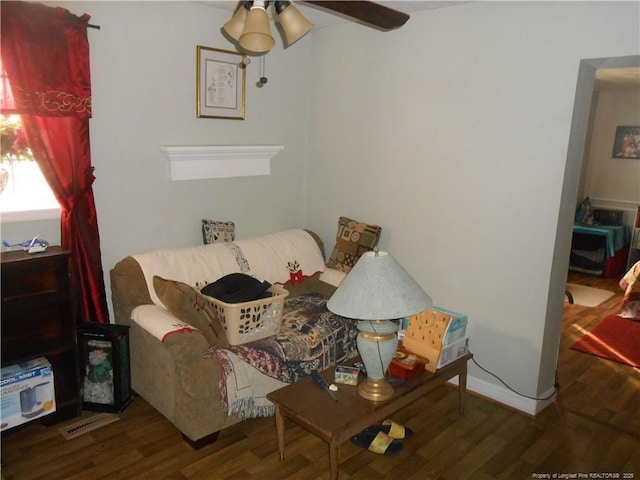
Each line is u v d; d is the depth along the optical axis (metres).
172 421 2.54
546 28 2.60
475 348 3.15
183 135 3.24
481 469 2.40
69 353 2.66
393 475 2.34
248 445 2.54
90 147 2.82
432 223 3.25
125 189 3.02
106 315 2.95
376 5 1.94
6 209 2.62
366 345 2.20
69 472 2.29
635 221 5.98
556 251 2.77
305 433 2.65
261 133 3.69
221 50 3.32
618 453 2.56
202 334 2.48
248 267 3.22
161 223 3.23
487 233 2.98
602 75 4.79
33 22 2.42
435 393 3.15
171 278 2.86
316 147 3.95
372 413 2.15
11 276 2.45
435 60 3.08
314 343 2.83
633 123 6.16
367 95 3.51
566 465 2.45
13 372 2.39
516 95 2.76
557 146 2.64
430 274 3.31
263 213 3.83
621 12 2.36
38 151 2.54
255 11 1.87
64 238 2.70
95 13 2.72
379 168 3.51
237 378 2.47
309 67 3.90
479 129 2.94
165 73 3.08
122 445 2.50
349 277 2.23
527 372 2.93
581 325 4.40
